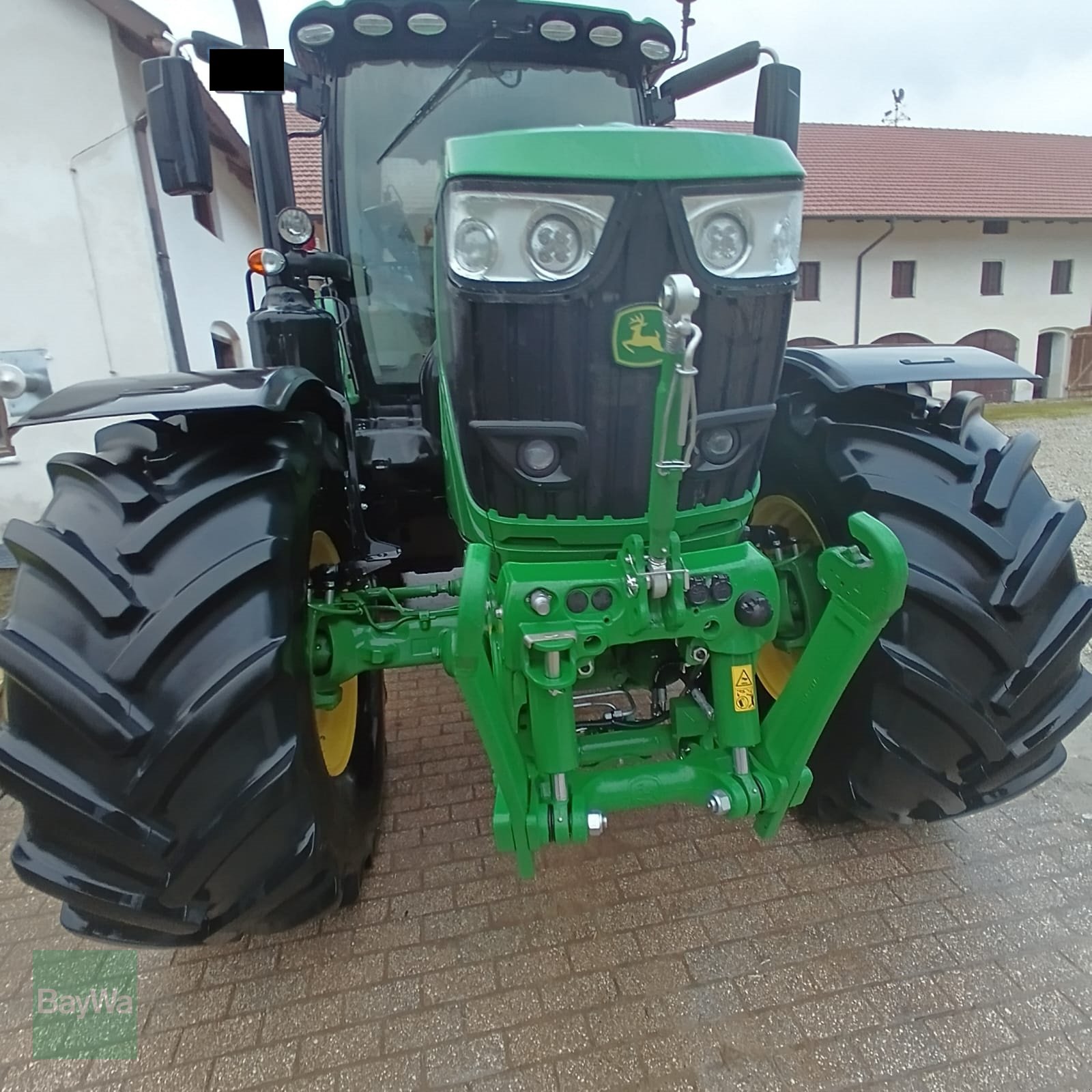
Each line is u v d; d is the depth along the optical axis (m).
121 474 1.65
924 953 1.87
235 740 1.51
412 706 3.26
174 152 1.73
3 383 2.41
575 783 1.60
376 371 2.63
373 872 2.22
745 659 1.60
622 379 1.40
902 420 2.12
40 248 6.82
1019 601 1.78
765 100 2.10
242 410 1.77
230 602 1.55
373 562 2.30
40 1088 1.64
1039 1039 1.64
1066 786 2.51
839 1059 1.61
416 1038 1.70
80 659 1.47
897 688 1.82
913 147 20.58
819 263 17.27
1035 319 18.84
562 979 1.83
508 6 2.28
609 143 1.29
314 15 2.29
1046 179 19.38
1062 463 8.83
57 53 6.55
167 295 7.29
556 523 1.51
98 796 1.47
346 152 2.46
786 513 2.30
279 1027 1.74
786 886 2.10
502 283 1.34
